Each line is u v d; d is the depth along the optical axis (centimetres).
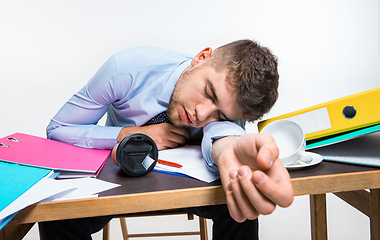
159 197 51
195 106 84
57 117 106
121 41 242
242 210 42
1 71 239
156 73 106
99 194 52
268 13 254
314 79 267
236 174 42
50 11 235
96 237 176
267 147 39
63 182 57
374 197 76
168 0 242
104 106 109
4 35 235
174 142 92
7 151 73
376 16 262
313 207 82
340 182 53
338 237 161
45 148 81
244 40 92
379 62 267
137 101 107
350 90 268
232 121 88
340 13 260
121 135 94
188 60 112
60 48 239
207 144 66
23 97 242
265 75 81
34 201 47
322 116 69
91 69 243
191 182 57
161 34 245
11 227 63
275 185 38
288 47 262
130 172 61
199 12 245
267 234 170
